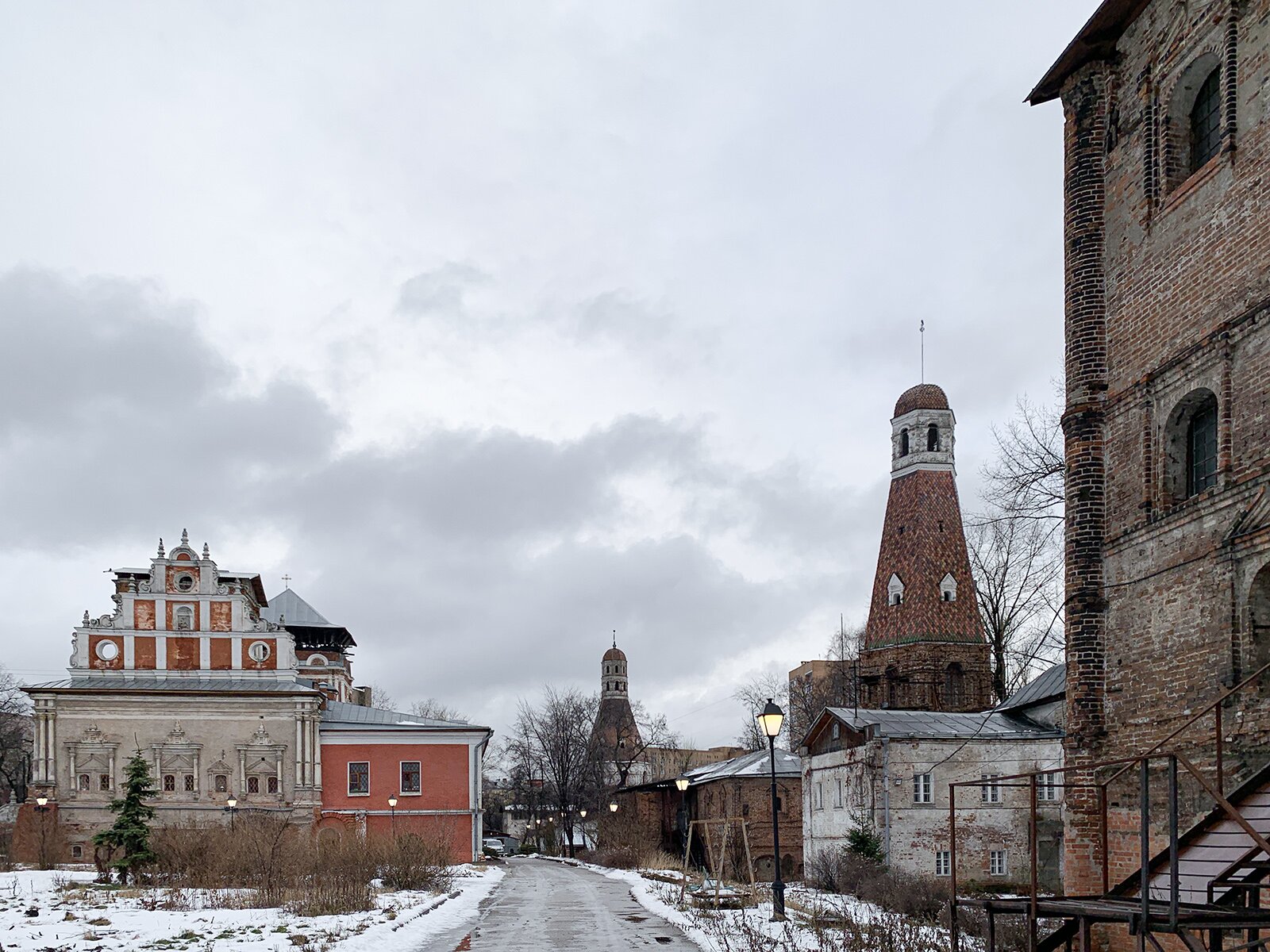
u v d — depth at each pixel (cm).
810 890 3600
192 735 5366
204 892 2900
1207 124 1703
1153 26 1766
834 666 7950
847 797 3997
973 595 6156
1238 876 1198
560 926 2433
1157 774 1642
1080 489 1856
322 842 3744
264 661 5550
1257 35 1521
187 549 5572
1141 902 1020
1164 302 1706
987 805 3716
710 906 2752
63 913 2402
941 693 6025
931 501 6284
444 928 2394
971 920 2030
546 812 9300
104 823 5212
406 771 5525
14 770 8544
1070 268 1919
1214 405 1634
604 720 12888
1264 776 1232
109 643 5466
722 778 5575
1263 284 1484
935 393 6406
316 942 1942
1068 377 1906
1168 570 1648
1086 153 1906
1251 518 1471
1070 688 1845
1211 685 1532
